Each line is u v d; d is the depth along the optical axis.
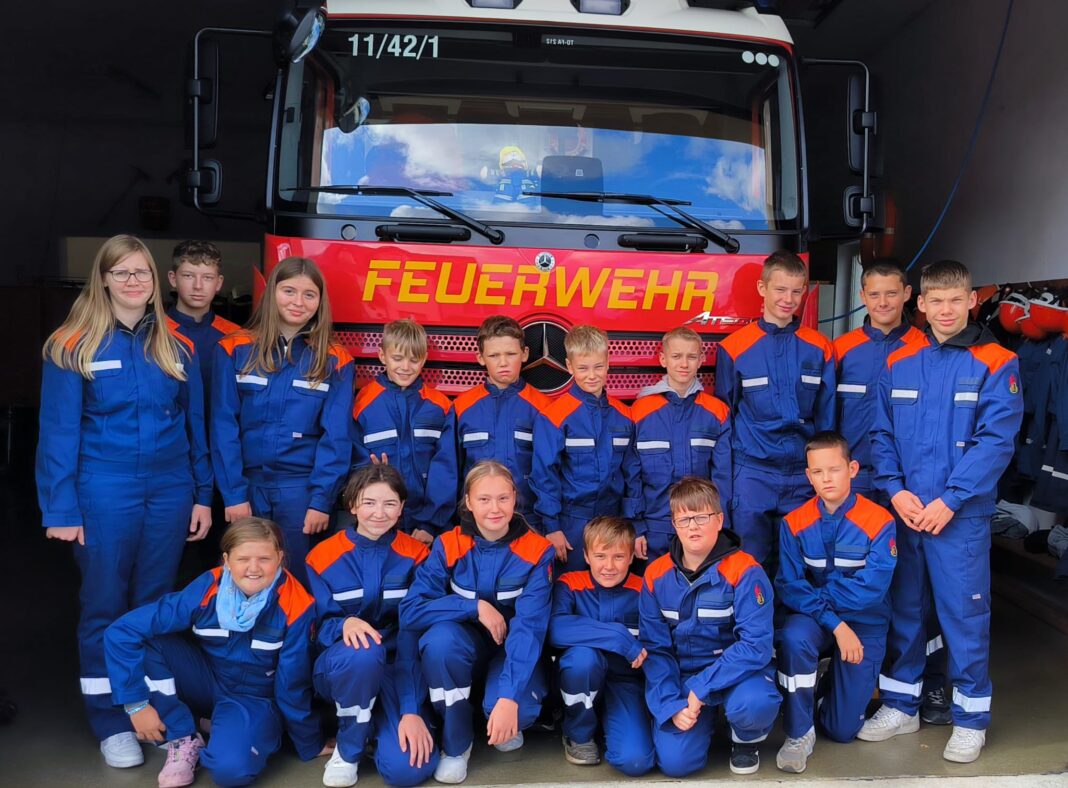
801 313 4.27
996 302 6.25
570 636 3.41
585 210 4.01
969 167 6.90
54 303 10.53
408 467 3.86
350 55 4.04
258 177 12.36
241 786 3.21
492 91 4.07
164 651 3.29
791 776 3.32
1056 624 5.09
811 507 3.67
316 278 3.69
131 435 3.41
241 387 3.74
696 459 3.92
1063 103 5.80
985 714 3.47
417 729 3.23
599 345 3.74
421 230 3.89
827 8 6.04
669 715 3.26
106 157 12.40
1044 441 5.76
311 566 3.48
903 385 3.69
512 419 3.86
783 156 4.23
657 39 4.16
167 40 9.41
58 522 3.32
